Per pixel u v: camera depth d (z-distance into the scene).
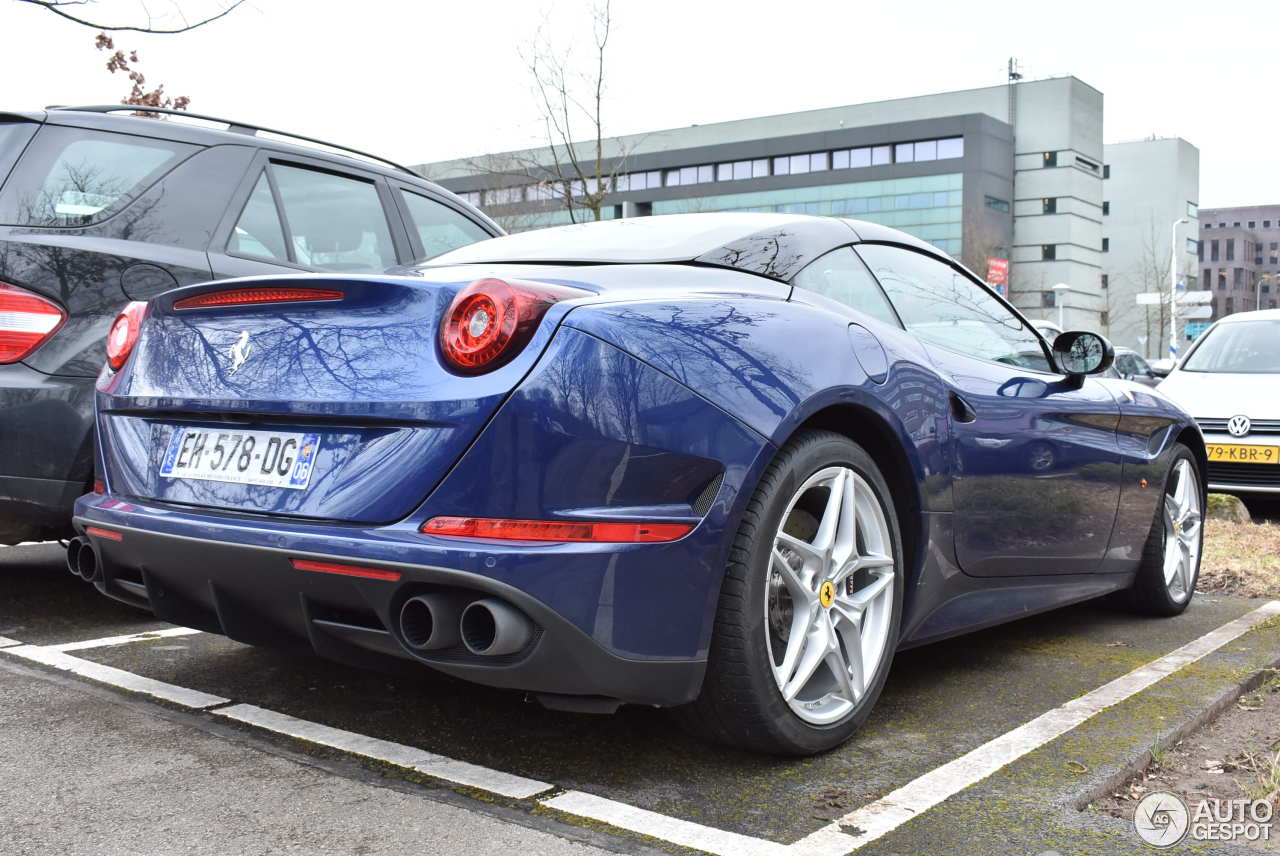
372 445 2.14
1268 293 186.25
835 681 2.49
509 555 1.97
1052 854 1.94
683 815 2.09
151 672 3.00
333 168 4.60
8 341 3.32
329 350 2.24
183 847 1.91
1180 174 90.56
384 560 2.03
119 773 2.24
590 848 1.93
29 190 3.50
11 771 2.24
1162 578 4.03
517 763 2.35
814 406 2.34
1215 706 2.88
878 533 2.57
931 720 2.74
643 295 2.27
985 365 3.12
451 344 2.09
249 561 2.20
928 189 71.12
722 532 2.16
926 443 2.69
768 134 76.75
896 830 2.04
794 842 1.97
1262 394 7.59
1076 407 3.43
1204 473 4.41
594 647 2.03
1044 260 74.44
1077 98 73.69
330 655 2.28
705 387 2.18
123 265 3.59
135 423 2.60
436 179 41.53
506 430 2.02
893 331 2.80
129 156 3.83
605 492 2.05
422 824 2.02
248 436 2.33
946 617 2.90
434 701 2.78
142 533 2.38
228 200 4.06
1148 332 75.38
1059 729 2.66
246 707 2.69
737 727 2.30
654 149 80.12
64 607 3.82
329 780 2.22
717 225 2.88
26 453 3.32
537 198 25.41
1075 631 3.85
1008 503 3.03
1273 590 4.62
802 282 2.71
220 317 2.46
